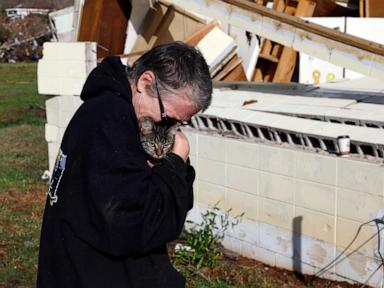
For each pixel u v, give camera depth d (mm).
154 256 2094
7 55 36688
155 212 1882
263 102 5609
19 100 18953
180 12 7918
